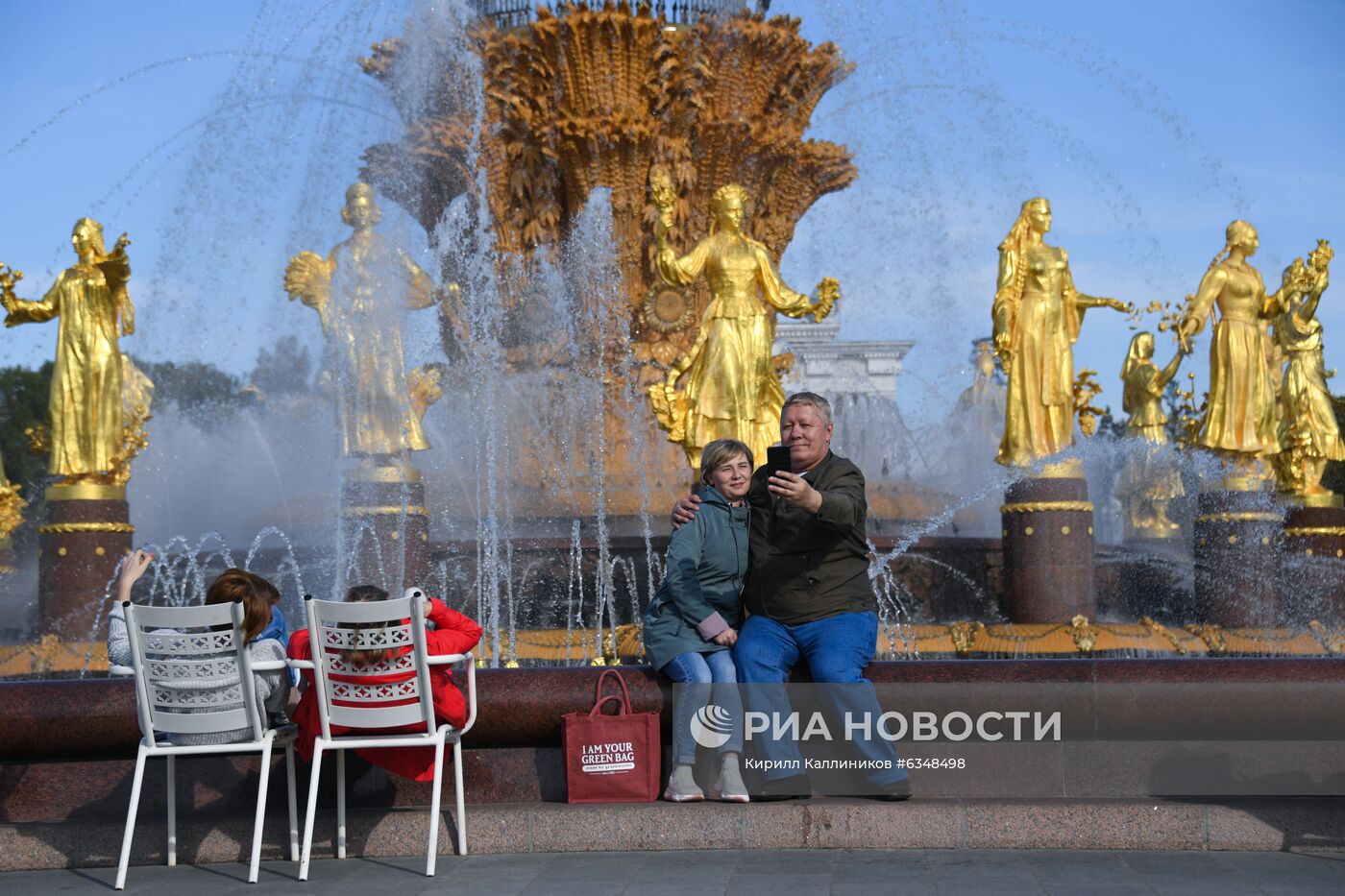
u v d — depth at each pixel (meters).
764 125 19.03
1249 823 7.19
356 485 15.09
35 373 46.56
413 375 15.66
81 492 14.42
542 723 7.80
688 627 7.64
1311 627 15.83
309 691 7.05
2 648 13.48
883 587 16.19
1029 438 15.78
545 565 15.65
